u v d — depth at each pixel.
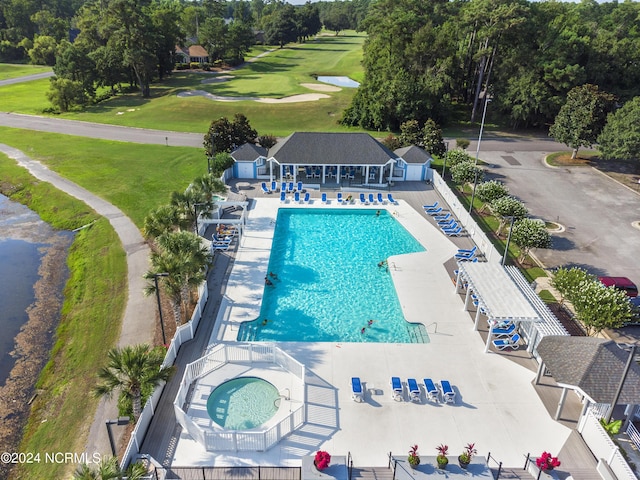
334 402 25.38
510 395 26.16
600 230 46.28
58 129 82.94
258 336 31.20
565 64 78.38
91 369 29.19
